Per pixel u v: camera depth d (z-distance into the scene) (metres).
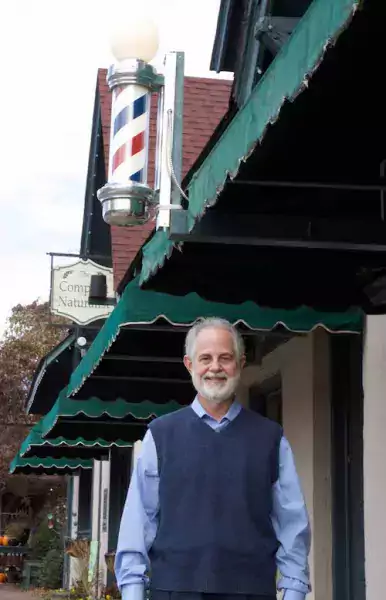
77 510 19.55
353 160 3.78
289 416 6.98
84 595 14.41
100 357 6.68
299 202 4.19
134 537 3.23
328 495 6.20
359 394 5.98
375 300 5.16
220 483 3.19
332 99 3.22
